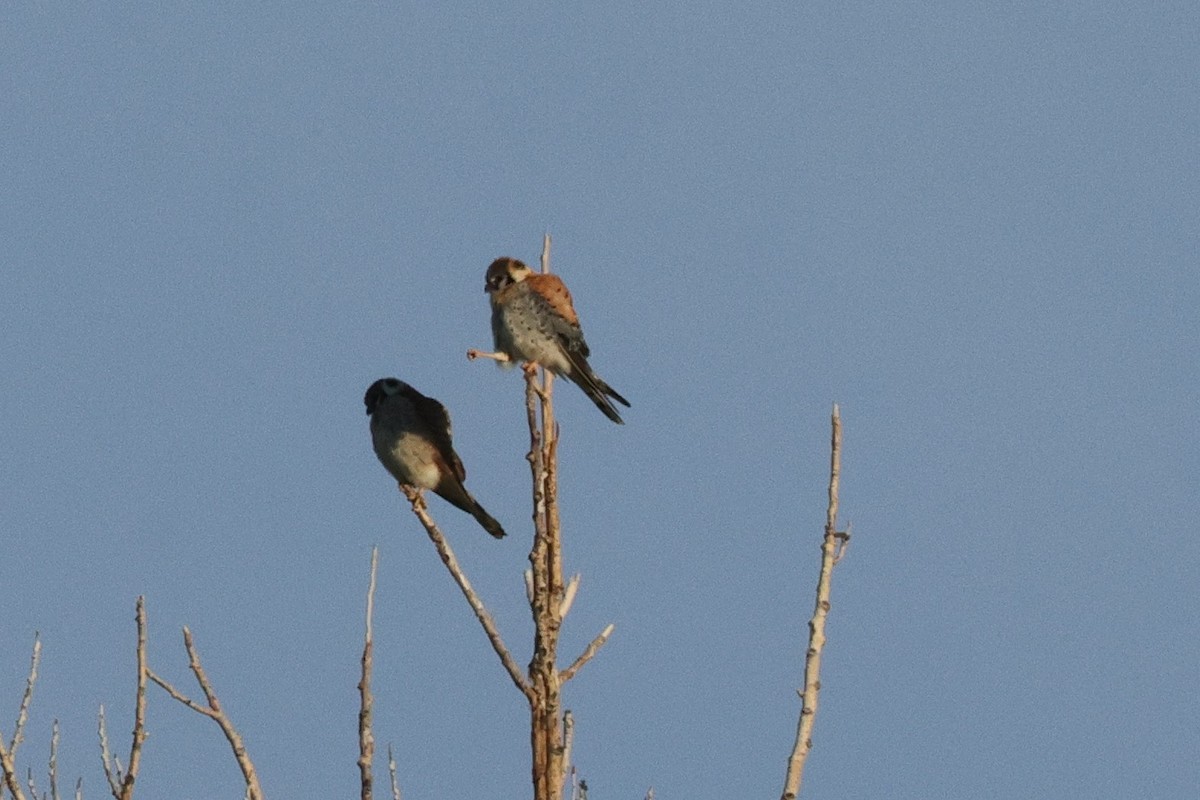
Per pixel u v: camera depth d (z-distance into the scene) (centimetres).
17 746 861
